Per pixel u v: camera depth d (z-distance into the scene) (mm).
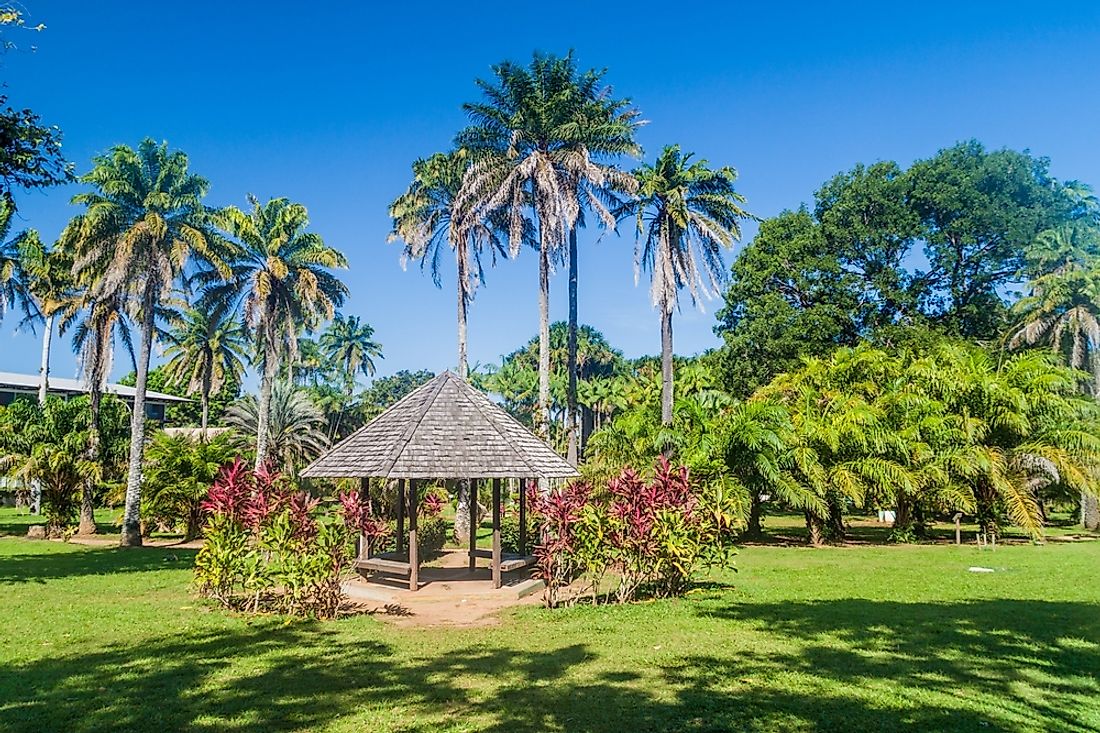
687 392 48219
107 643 9195
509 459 13750
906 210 39031
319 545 11125
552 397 60000
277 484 11828
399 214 32281
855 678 7496
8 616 11047
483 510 31297
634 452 23312
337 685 7301
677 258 30062
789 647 8906
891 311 40406
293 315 34812
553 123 28250
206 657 8438
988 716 6273
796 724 6121
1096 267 31922
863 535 28109
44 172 12312
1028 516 23500
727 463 22812
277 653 8633
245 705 6645
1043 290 33938
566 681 7457
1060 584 14367
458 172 30266
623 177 28562
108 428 30344
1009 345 34062
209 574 11383
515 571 15336
